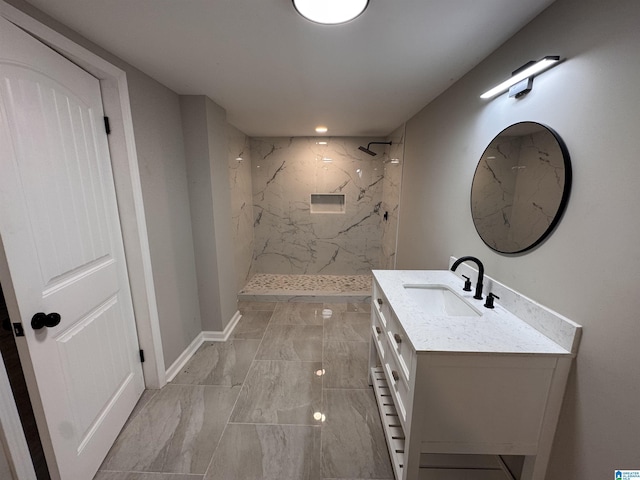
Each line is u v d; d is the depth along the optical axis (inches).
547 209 41.6
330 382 78.1
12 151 38.1
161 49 54.6
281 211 164.6
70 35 47.1
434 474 52.6
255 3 40.9
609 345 33.0
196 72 65.8
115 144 59.7
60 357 45.2
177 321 82.7
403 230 117.4
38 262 41.5
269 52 56.0
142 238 65.6
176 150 81.0
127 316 65.7
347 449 58.2
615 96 31.7
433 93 79.8
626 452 31.8
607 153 32.7
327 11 41.5
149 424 63.6
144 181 66.4
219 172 94.3
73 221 48.9
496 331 42.6
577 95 36.6
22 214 39.1
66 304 46.6
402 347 46.8
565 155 38.4
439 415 40.2
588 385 35.8
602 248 33.5
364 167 158.6
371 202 162.6
